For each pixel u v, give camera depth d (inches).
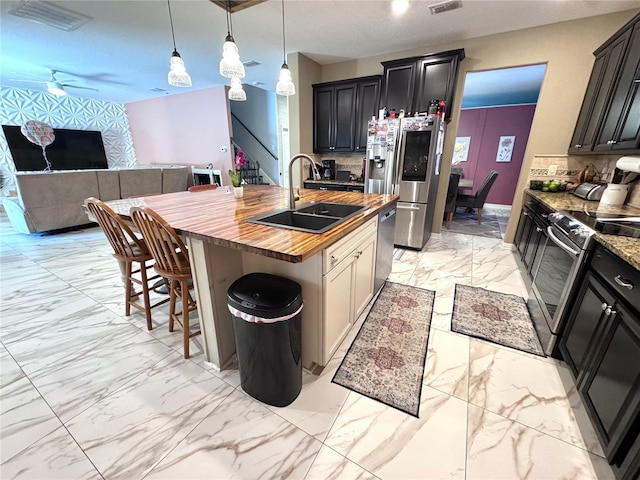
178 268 61.5
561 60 117.0
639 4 99.3
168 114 268.7
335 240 52.7
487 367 64.6
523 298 94.8
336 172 180.1
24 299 94.5
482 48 129.6
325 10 104.4
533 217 107.0
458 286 103.3
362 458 45.5
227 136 240.4
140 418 52.4
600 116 96.8
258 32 124.3
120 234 70.2
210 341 63.2
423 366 64.9
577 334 58.2
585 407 51.9
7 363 65.7
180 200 91.0
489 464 44.6
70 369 64.1
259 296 50.0
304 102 161.0
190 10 105.9
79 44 140.5
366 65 157.9
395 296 95.7
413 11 105.2
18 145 228.5
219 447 47.3
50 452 46.4
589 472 43.2
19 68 180.2
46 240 156.7
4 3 102.2
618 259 47.1
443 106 123.7
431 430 50.0
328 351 61.6
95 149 277.0
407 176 133.7
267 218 66.9
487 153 255.3
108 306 90.7
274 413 53.5
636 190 84.7
